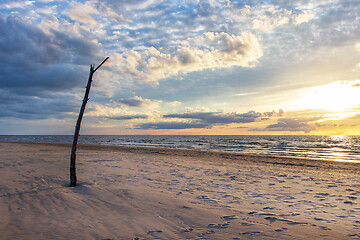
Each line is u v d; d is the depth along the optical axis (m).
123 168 10.80
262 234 3.45
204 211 4.59
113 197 5.48
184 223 3.90
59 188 6.33
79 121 6.92
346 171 12.46
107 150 25.56
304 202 5.60
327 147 41.47
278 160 18.02
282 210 4.82
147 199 5.38
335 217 4.42
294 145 47.78
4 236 3.18
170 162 14.57
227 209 4.79
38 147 27.27
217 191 6.57
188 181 8.07
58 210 4.46
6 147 24.78
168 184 7.37
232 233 3.47
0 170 8.99
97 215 4.22
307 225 3.91
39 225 3.66
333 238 3.35
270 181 8.66
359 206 5.30
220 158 18.98
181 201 5.30
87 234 3.33
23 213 4.24
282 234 3.46
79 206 4.74
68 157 15.01
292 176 10.18
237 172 10.94
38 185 6.61
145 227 3.67
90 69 7.01
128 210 4.55
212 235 3.38
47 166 10.44
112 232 3.44
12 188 6.16
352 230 3.70
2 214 4.15
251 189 7.04
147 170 10.48
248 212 4.62
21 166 10.19
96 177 8.18
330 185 8.15
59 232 3.38
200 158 18.53
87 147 30.77
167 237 3.28
